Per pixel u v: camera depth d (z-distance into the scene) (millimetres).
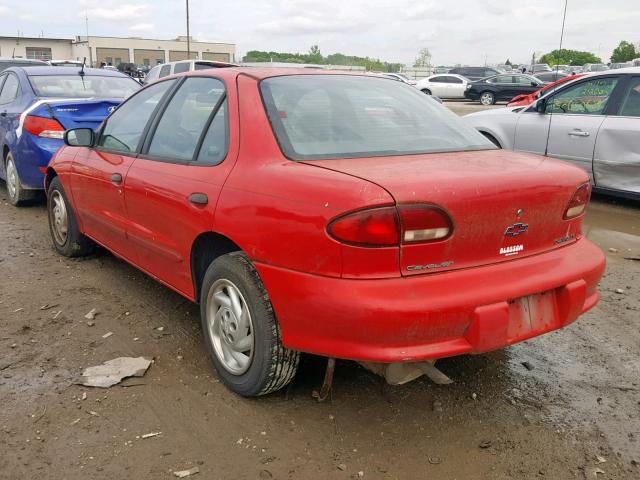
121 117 4227
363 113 3180
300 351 2709
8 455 2566
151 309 4094
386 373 2660
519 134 7852
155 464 2527
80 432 2732
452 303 2375
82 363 3346
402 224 2322
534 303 2682
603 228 6344
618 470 2533
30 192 7043
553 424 2850
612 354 3566
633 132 6684
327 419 2850
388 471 2506
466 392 3111
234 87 3201
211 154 3141
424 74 55125
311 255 2443
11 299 4242
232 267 2861
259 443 2672
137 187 3631
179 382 3160
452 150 3072
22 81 7312
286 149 2812
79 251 5074
